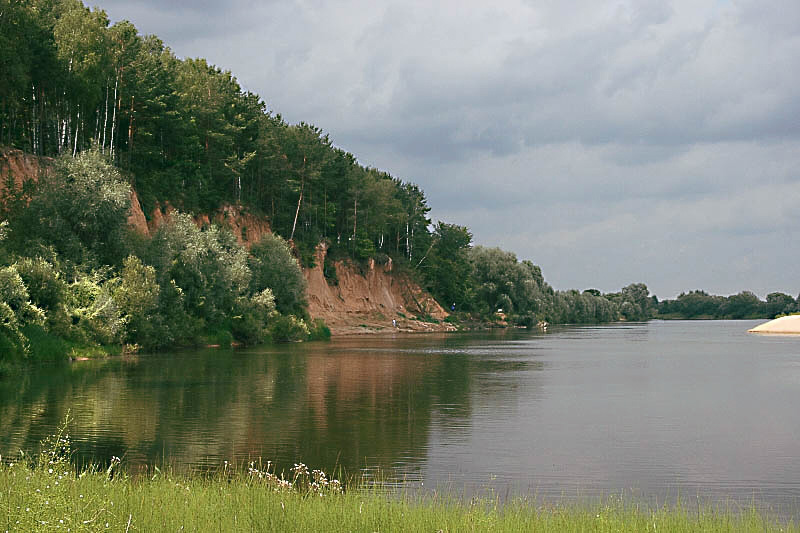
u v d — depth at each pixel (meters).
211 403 34.72
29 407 32.50
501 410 34.47
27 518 11.07
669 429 29.66
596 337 133.38
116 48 90.50
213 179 112.94
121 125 95.44
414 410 33.84
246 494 14.41
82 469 20.20
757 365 65.19
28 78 71.56
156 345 69.50
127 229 69.69
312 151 133.62
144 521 12.16
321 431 27.72
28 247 59.75
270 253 101.44
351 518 12.93
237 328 86.62
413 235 171.88
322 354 71.62
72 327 58.41
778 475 21.56
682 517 14.46
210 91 113.44
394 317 144.75
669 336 145.75
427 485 19.73
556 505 17.27
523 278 195.38
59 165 65.00
